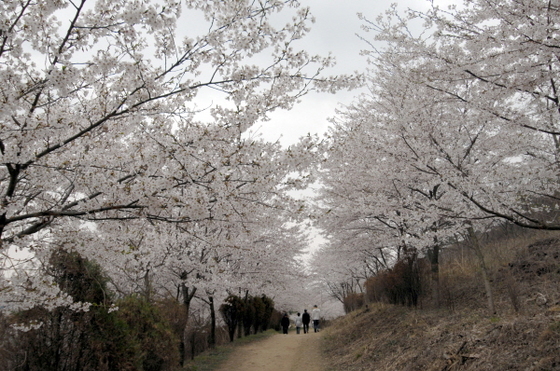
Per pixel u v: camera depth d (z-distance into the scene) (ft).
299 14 12.95
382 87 28.09
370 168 26.09
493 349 14.32
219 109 14.02
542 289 22.20
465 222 22.88
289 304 80.64
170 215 13.91
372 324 31.55
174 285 32.32
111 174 12.85
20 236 12.42
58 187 15.81
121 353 16.72
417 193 27.71
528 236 36.63
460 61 14.99
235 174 14.64
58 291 13.60
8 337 14.82
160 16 10.59
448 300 25.94
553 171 17.63
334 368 24.86
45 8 9.74
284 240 37.65
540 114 16.15
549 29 12.39
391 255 42.80
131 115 12.67
